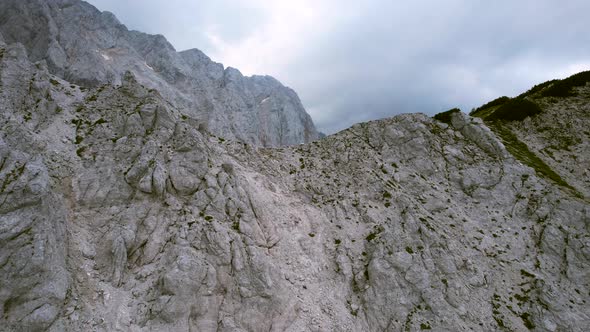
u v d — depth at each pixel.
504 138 59.25
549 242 38.97
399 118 57.12
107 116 39.12
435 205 43.47
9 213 22.59
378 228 38.69
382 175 47.75
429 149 52.00
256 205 37.66
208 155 39.88
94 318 23.25
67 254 25.70
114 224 29.33
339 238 39.03
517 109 65.38
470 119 56.06
